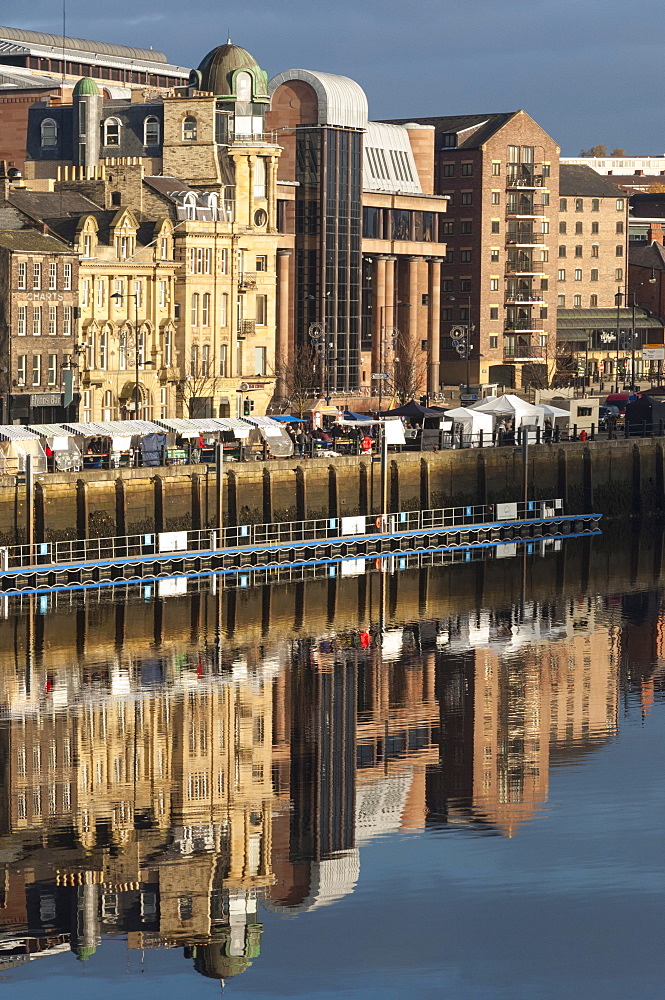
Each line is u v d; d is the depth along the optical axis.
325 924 91.94
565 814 108.81
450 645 159.50
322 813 108.69
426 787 114.69
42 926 91.81
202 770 117.38
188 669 146.88
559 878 97.94
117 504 193.25
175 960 88.06
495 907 94.00
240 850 102.62
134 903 94.69
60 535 188.00
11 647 153.62
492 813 109.19
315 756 121.25
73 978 86.06
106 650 153.38
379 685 143.12
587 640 162.88
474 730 129.25
